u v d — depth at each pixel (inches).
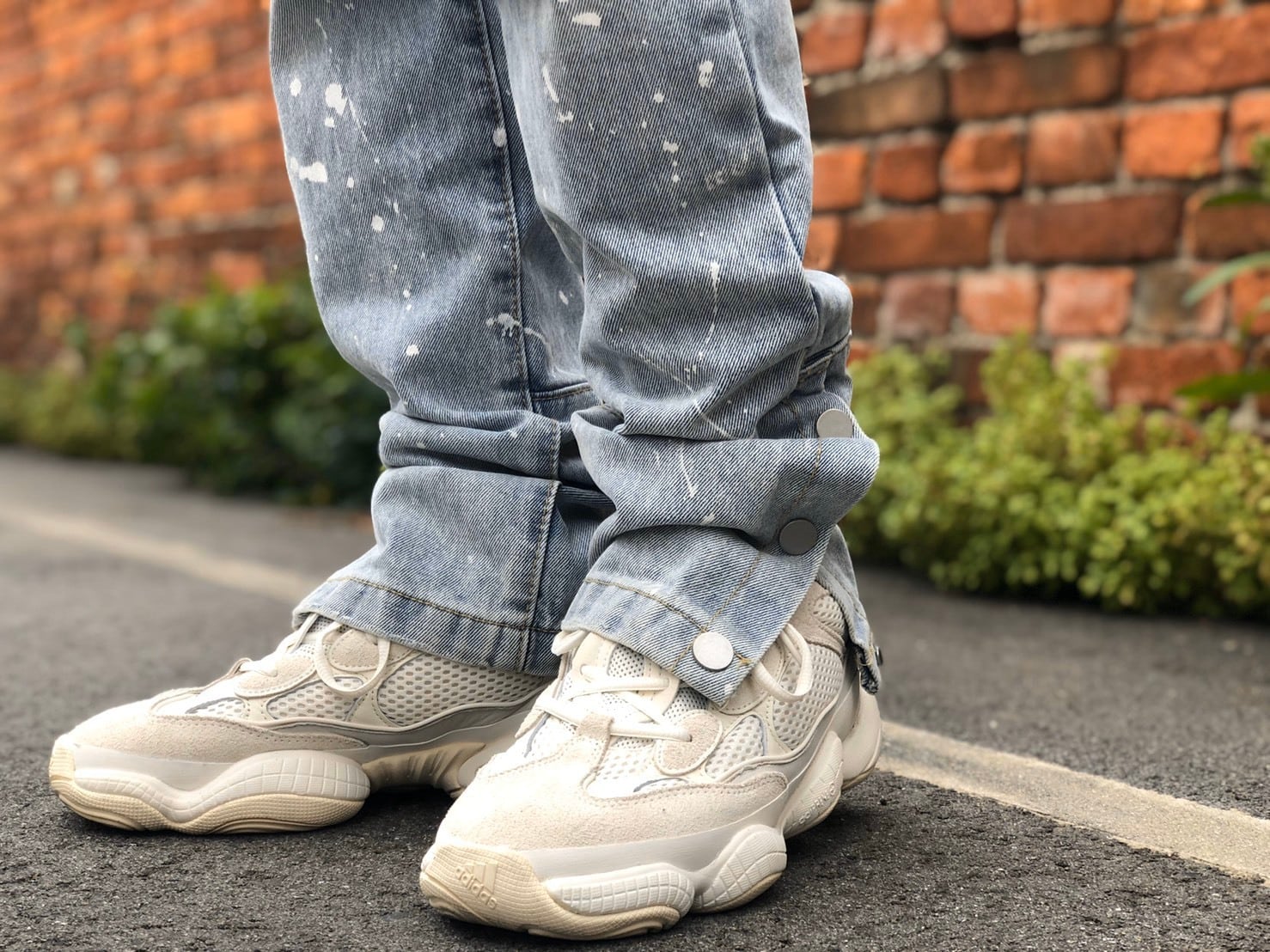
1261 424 80.4
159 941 32.6
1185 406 82.6
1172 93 82.1
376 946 32.4
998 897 35.0
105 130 188.9
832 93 99.8
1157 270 83.7
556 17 34.1
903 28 95.0
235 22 162.4
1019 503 79.0
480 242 40.6
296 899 35.2
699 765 34.7
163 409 144.2
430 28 40.4
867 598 81.3
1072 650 67.1
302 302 136.7
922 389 93.5
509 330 40.8
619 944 32.4
